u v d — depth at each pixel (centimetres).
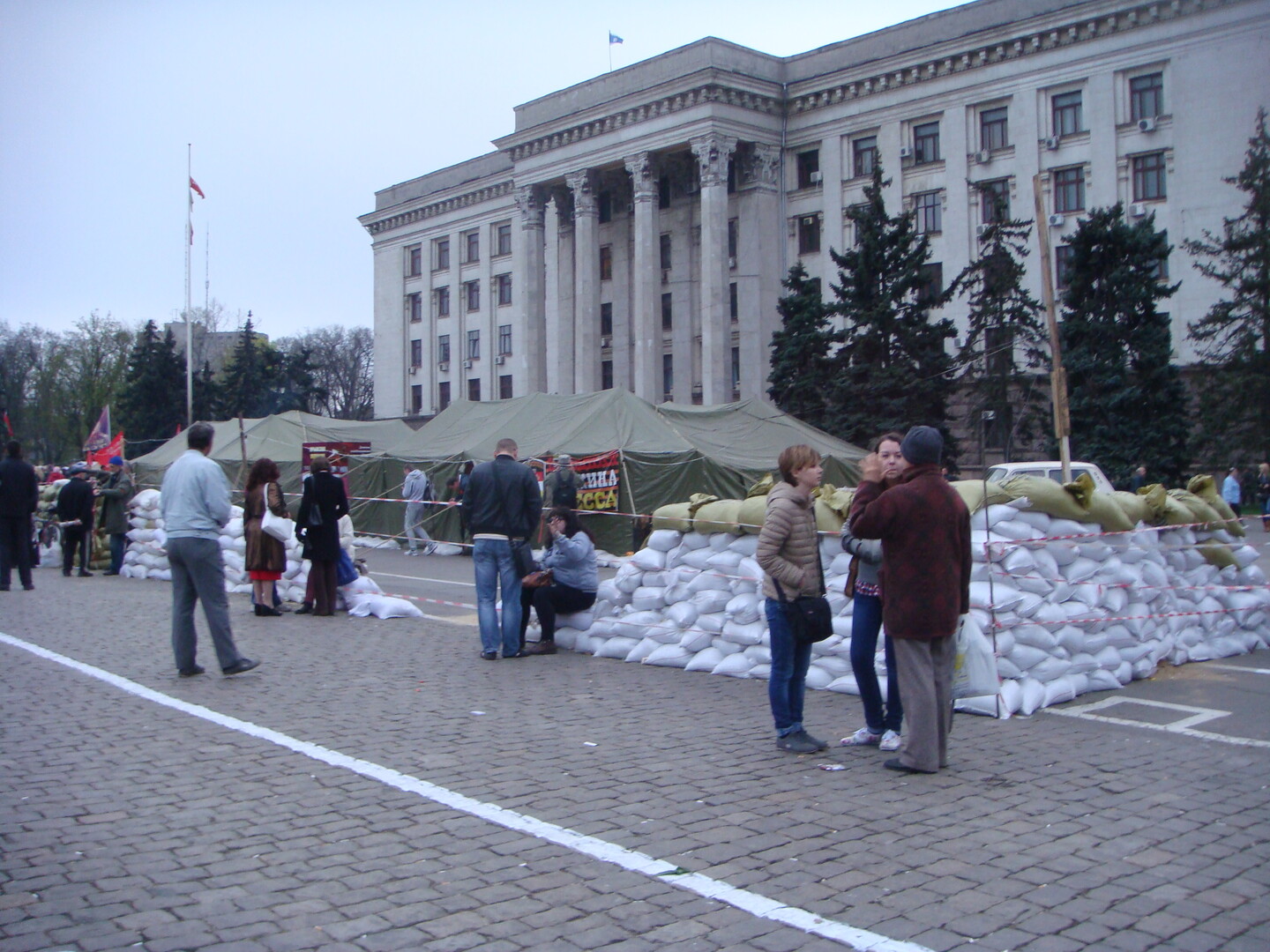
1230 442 3512
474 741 677
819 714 762
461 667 949
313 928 396
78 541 1794
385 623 1226
